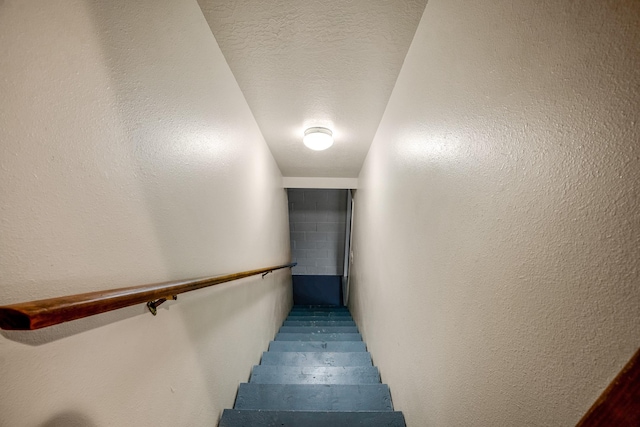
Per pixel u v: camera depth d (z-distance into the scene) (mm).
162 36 781
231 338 1376
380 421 1231
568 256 395
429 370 940
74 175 501
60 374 475
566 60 399
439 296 859
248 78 1443
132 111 660
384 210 1771
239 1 996
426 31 997
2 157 394
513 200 515
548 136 431
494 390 570
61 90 479
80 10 521
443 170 838
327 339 2807
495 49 575
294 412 1255
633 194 312
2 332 390
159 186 770
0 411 389
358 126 2033
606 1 346
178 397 865
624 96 323
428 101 974
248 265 1714
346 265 5059
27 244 424
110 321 588
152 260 735
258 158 2018
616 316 329
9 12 405
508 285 528
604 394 314
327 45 1203
